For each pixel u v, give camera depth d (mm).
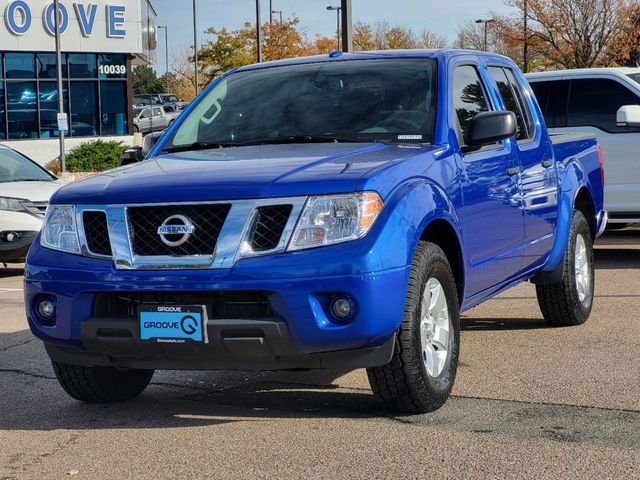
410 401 5066
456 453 4512
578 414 5145
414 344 4918
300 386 5992
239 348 4738
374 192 4738
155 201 4848
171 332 4805
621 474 4164
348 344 4684
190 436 4965
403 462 4402
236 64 55438
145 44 47031
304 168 4930
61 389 6191
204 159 5473
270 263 4633
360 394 5723
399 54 6285
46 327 5172
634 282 9938
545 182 6957
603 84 11805
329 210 4676
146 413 5488
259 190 4711
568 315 7574
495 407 5320
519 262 6551
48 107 42125
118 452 4734
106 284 4887
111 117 43781
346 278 4586
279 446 4715
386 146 5504
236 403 5633
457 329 5430
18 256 12406
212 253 4730
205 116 6273
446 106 5785
